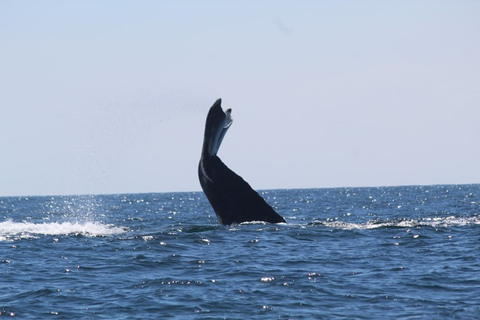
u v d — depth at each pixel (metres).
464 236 110.50
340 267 83.31
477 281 74.00
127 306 64.06
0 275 79.62
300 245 100.12
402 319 58.56
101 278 77.56
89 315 61.06
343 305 64.12
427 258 89.69
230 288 71.44
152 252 94.38
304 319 58.97
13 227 135.75
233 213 110.19
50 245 103.62
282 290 70.50
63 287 72.62
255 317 60.00
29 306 64.31
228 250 95.31
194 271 80.81
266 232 110.56
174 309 62.91
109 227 135.50
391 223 133.25
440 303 64.19
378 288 71.00
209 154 103.44
